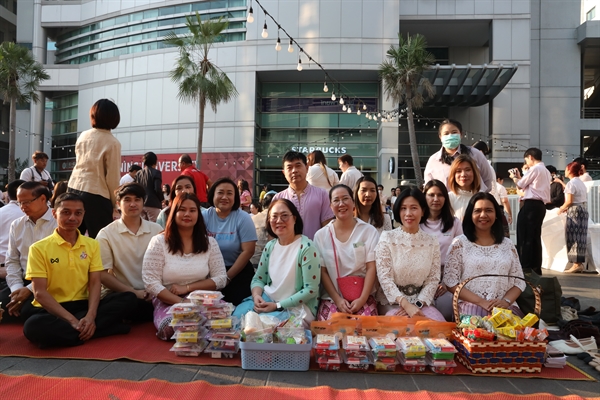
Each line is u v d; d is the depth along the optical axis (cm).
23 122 2888
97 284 378
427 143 2539
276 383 287
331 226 407
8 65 2172
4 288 455
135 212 425
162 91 2416
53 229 431
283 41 2261
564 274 795
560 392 279
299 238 385
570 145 2545
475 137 2528
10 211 479
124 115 2489
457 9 2350
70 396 256
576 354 355
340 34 2238
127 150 2475
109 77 2544
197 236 399
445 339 329
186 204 388
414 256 377
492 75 2111
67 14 2669
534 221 670
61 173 2703
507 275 357
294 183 473
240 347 309
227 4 2319
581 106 2612
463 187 467
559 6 2584
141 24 2488
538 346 310
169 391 265
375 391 272
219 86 1816
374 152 2384
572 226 814
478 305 368
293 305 363
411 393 270
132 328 407
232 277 438
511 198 1095
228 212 462
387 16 2239
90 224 471
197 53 2202
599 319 427
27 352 330
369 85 2392
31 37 2858
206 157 2319
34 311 371
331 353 312
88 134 481
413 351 309
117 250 422
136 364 313
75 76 2642
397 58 1981
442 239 421
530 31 2394
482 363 309
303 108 2423
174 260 394
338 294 385
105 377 287
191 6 2373
